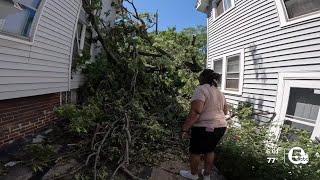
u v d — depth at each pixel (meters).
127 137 5.93
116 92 8.87
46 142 6.12
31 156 5.18
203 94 4.52
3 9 4.57
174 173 5.40
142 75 9.88
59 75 7.65
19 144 5.81
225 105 4.86
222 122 4.60
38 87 6.49
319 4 6.38
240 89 9.38
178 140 7.11
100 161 5.34
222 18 11.68
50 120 7.49
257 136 6.38
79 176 4.74
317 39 6.21
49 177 4.62
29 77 6.08
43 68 6.71
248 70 9.01
